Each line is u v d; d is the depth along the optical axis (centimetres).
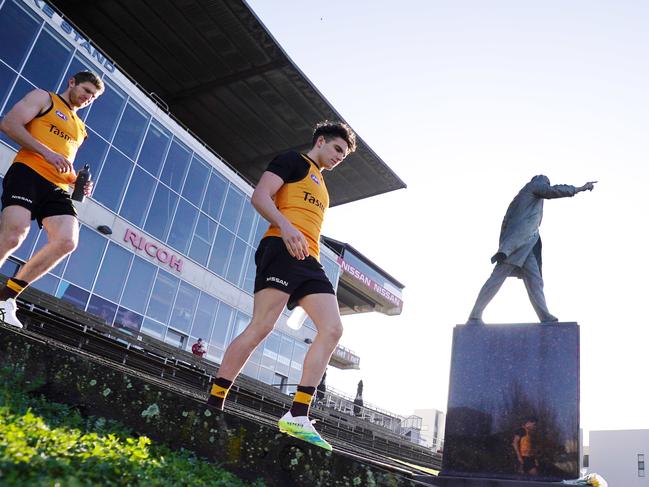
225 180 2514
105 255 1953
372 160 3256
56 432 251
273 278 369
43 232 1720
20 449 211
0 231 447
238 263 2580
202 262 2383
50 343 362
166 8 2453
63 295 1806
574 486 541
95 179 1933
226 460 316
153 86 2942
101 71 1966
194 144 2347
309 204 395
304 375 365
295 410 358
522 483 555
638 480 5531
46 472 203
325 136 421
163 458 277
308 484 315
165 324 2194
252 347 364
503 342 626
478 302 668
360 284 4394
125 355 1327
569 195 700
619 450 5700
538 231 699
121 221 2022
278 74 2756
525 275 682
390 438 2539
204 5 2420
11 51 1711
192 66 2780
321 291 381
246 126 3167
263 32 2538
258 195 378
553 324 613
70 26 1872
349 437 1898
